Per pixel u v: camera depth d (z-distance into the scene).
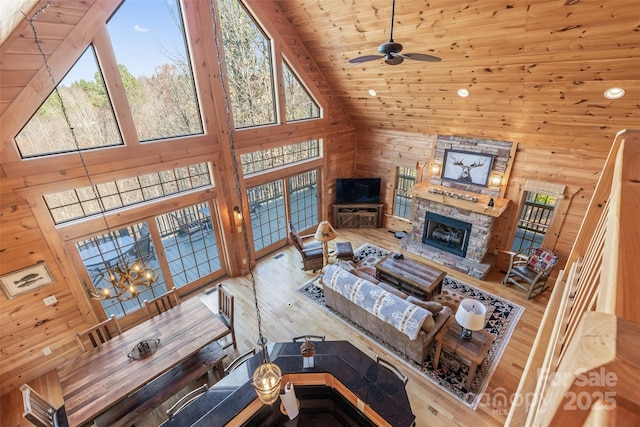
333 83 6.36
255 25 5.17
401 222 7.79
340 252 6.27
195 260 5.73
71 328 4.34
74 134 3.73
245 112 5.48
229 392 2.79
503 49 3.76
